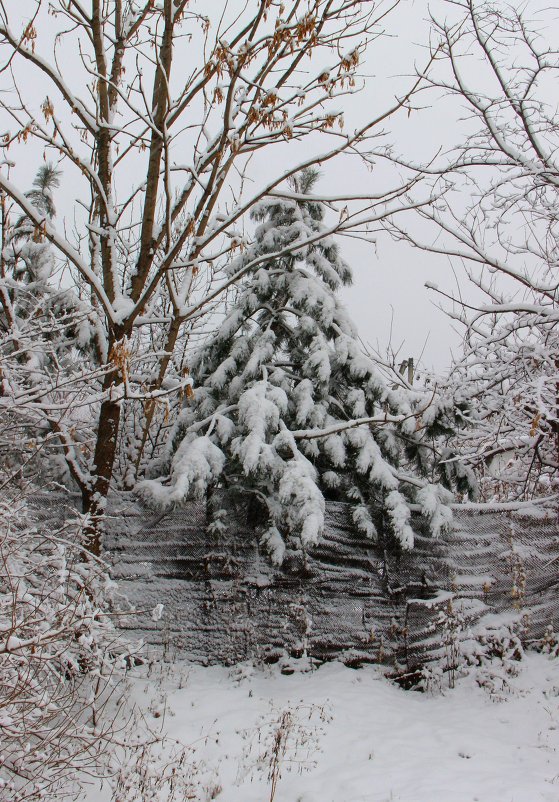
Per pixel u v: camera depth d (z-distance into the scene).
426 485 9.36
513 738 6.53
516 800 5.03
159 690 7.27
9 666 4.37
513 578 8.88
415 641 8.63
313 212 10.92
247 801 5.29
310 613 8.61
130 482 9.84
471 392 9.90
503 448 9.93
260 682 7.90
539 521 9.12
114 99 8.79
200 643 8.35
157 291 10.84
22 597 4.83
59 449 9.30
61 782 5.07
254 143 7.62
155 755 5.75
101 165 8.45
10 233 9.38
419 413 8.93
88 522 6.71
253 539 8.76
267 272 10.39
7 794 4.34
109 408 8.37
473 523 9.13
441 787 5.26
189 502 8.71
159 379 8.66
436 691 8.05
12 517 5.91
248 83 6.75
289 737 6.33
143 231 8.39
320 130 7.32
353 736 6.50
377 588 8.88
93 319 8.74
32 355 8.61
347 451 9.70
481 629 8.48
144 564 8.49
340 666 8.45
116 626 8.16
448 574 8.92
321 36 7.16
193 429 9.24
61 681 5.25
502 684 7.80
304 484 8.26
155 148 8.02
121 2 8.59
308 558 8.79
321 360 9.61
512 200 9.62
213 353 10.32
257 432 8.59
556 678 7.77
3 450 7.20
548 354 9.23
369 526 8.87
